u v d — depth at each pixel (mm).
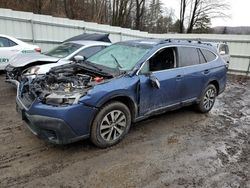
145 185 3125
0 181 3035
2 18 11094
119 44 5223
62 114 3318
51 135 3461
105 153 3824
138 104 4277
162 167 3545
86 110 3527
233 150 4230
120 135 4121
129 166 3516
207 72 5695
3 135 4234
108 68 4453
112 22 31609
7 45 8859
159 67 4672
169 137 4566
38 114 3387
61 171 3303
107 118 3873
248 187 3217
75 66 4695
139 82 4188
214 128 5215
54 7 21891
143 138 4438
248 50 14984
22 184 3008
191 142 4430
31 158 3572
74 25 13828
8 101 6090
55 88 3705
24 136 4227
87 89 3619
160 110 4773
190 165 3650
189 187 3139
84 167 3422
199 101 5801
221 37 16141
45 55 7281
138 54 4543
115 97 3918
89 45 7500
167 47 4859
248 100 8242
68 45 7789
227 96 8719
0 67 8742
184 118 5680
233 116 6184
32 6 19203
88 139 4133
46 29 12727
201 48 5777
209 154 4027
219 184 3240
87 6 25906
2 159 3506
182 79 5012
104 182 3131
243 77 14492
